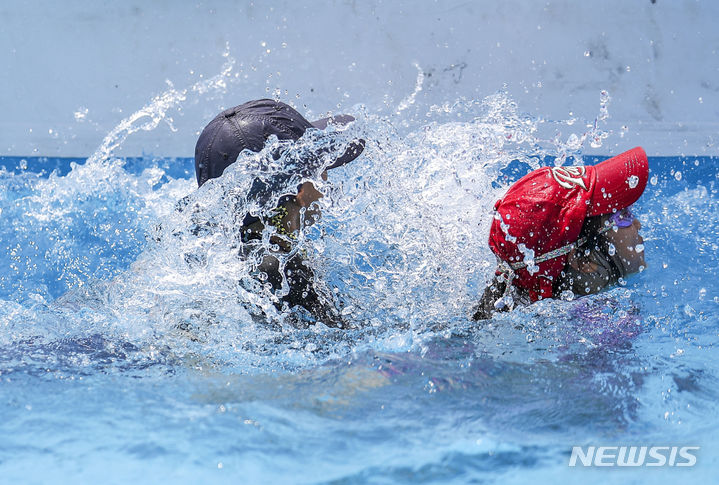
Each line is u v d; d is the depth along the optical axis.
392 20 17.00
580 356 5.29
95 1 17.00
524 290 6.08
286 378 5.04
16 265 9.52
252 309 6.34
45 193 12.97
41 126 16.53
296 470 3.83
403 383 4.88
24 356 5.48
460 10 16.91
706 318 6.06
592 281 5.98
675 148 15.09
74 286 8.45
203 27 17.09
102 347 5.71
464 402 4.59
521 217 5.82
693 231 9.27
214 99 16.83
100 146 16.19
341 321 6.35
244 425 4.30
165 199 11.98
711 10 16.78
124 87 16.86
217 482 3.72
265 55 17.02
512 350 5.43
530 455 3.99
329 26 17.05
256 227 6.61
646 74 16.50
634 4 16.77
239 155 6.54
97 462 3.91
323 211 6.96
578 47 16.67
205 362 5.41
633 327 5.80
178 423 4.34
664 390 4.73
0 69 16.78
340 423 4.34
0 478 3.76
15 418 4.41
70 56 16.89
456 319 6.28
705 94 16.42
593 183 5.77
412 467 3.85
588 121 15.95
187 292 6.48
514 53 16.73
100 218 11.56
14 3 16.84
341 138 7.14
